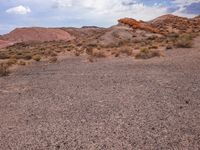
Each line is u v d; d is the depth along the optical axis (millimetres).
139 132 7496
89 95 11984
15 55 37625
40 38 107312
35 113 9812
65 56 34688
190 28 66000
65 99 11547
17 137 7668
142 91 12094
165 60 22656
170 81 13969
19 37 106062
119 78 15703
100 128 7930
